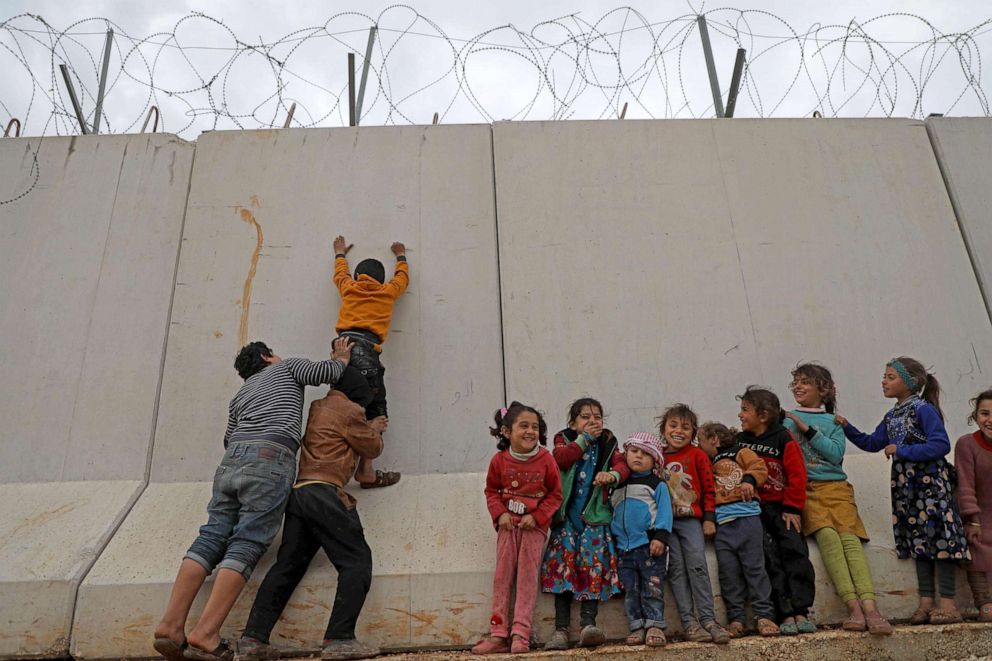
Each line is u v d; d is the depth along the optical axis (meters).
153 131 5.39
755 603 3.66
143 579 3.76
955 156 5.45
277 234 5.04
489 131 5.38
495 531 4.05
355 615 3.52
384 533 4.04
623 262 5.04
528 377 4.75
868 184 5.34
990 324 5.02
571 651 3.45
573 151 5.31
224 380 4.70
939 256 5.18
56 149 5.24
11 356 4.73
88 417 4.61
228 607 3.42
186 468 4.50
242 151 5.23
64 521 4.15
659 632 3.45
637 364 4.80
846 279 5.08
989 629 3.58
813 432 4.05
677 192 5.23
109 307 4.86
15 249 4.98
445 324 4.86
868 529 4.10
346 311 4.53
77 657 3.65
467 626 3.71
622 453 3.93
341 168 5.22
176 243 5.02
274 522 3.66
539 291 4.94
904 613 3.83
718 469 3.94
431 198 5.17
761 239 5.15
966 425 4.77
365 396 4.18
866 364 4.89
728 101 5.69
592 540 3.73
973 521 3.85
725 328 4.91
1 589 3.72
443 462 4.57
